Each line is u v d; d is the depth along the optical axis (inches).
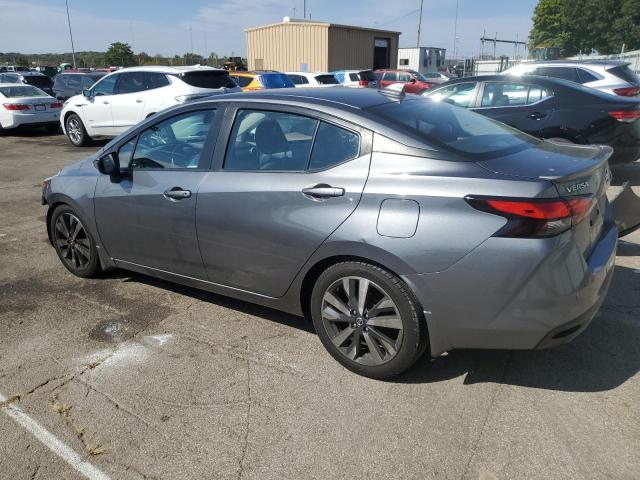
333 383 117.3
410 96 141.1
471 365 122.3
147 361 128.0
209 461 96.2
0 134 587.2
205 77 441.1
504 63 1390.3
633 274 169.8
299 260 120.4
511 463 93.3
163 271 152.2
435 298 104.4
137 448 99.9
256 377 120.3
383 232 106.7
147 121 152.9
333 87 147.7
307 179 118.6
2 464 96.8
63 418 108.4
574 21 2331.4
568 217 98.2
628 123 261.6
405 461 94.7
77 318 150.4
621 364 121.0
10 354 132.5
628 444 96.6
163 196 142.3
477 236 99.3
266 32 1120.8
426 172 106.3
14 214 261.4
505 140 123.9
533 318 99.4
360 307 114.7
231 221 129.4
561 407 107.1
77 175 168.4
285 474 92.7
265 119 129.2
